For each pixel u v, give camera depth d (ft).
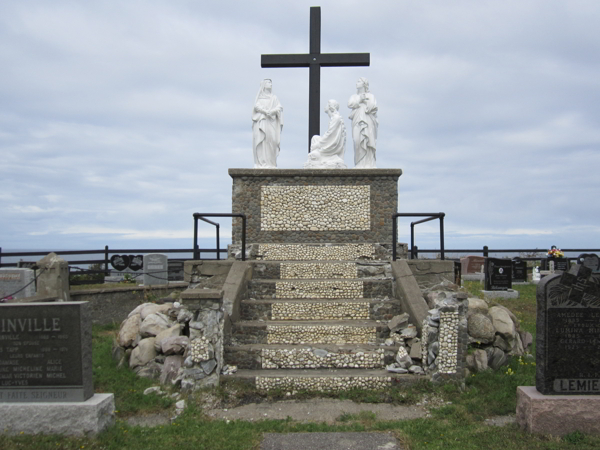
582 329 18.86
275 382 23.77
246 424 20.17
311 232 39.47
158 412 21.74
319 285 31.30
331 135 41.32
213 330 23.75
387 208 39.58
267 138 40.96
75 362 18.48
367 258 38.14
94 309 41.65
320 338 27.45
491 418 21.01
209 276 31.42
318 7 45.37
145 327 27.61
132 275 51.06
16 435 17.85
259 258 38.06
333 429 19.62
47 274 39.68
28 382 18.48
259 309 29.48
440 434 18.94
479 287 48.47
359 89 41.65
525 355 27.68
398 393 23.04
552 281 18.99
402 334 26.68
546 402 18.39
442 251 31.76
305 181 39.68
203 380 23.43
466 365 25.54
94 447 17.48
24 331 18.58
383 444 18.19
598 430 18.19
